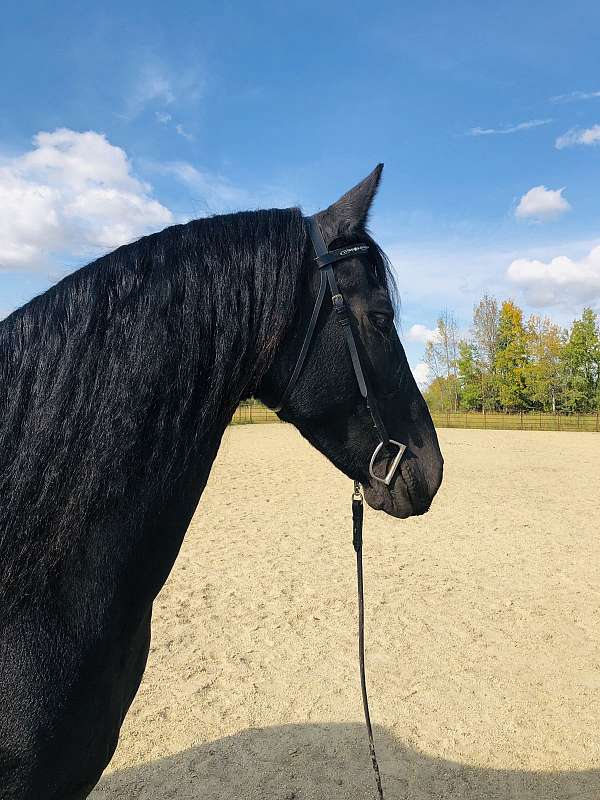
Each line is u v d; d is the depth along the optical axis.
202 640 4.77
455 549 7.49
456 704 3.85
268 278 1.40
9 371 1.28
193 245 1.39
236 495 11.34
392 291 1.66
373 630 4.98
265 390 1.53
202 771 3.16
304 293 1.46
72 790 1.28
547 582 6.21
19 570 1.19
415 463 1.59
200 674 4.22
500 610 5.43
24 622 1.19
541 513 9.74
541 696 3.95
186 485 1.36
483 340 50.44
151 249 1.38
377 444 1.55
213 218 1.50
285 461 16.89
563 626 5.07
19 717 1.16
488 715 3.72
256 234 1.44
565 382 47.47
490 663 4.40
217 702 3.85
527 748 3.39
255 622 5.13
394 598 5.73
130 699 1.53
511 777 3.13
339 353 1.48
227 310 1.36
